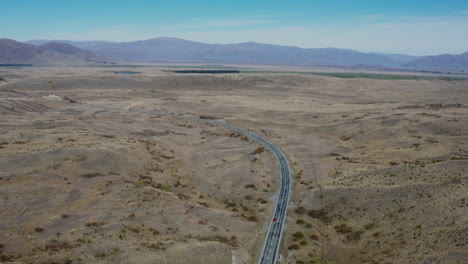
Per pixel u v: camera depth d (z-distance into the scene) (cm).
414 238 4938
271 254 5125
